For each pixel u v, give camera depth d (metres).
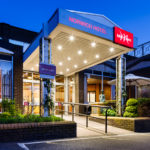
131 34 7.52
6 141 4.25
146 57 14.42
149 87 13.42
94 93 18.77
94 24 6.28
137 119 6.52
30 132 4.53
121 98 8.31
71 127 5.09
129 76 9.71
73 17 5.70
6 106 7.38
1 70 9.19
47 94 5.88
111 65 16.34
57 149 3.74
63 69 12.19
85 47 7.63
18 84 9.56
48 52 6.34
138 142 4.57
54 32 5.91
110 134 5.72
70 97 13.84
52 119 5.37
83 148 3.88
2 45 9.28
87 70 13.79
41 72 5.60
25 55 9.37
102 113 9.51
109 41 6.78
